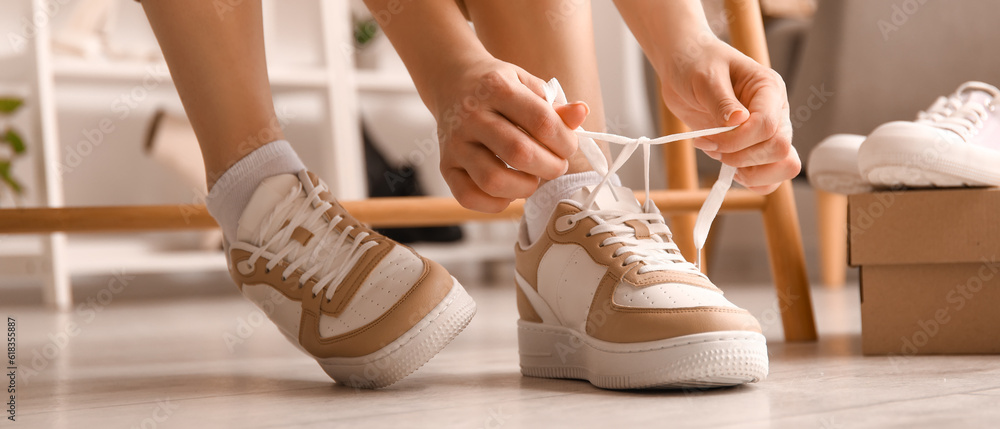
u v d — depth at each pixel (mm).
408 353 1328
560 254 1381
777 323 2029
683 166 1894
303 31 4648
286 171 1396
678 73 1387
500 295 3438
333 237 1375
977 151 1482
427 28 1322
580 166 1409
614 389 1316
